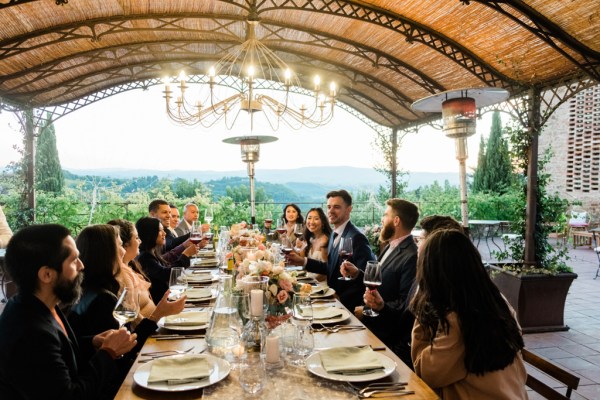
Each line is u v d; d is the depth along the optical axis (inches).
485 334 62.2
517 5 160.4
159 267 138.1
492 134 641.6
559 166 490.0
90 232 86.4
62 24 234.7
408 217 114.0
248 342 76.0
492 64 213.2
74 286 63.8
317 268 147.5
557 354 163.5
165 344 79.9
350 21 241.0
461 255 66.2
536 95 201.3
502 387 62.8
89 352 78.9
